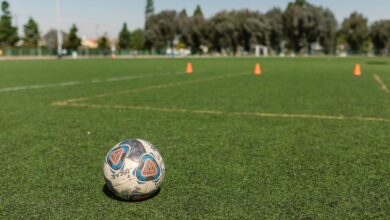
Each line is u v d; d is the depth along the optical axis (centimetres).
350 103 952
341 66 3111
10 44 7450
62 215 305
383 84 1483
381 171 414
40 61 4116
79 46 8500
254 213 308
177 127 652
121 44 9625
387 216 304
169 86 1380
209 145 526
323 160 455
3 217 303
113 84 1453
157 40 8850
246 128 645
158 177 325
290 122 700
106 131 621
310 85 1431
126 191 316
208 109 849
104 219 296
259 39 8638
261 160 454
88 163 442
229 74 2052
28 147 516
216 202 329
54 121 707
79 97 1061
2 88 1287
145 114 785
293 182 378
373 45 9494
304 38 8525
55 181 380
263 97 1066
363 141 553
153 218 298
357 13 9312
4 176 396
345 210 315
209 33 8762
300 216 303
